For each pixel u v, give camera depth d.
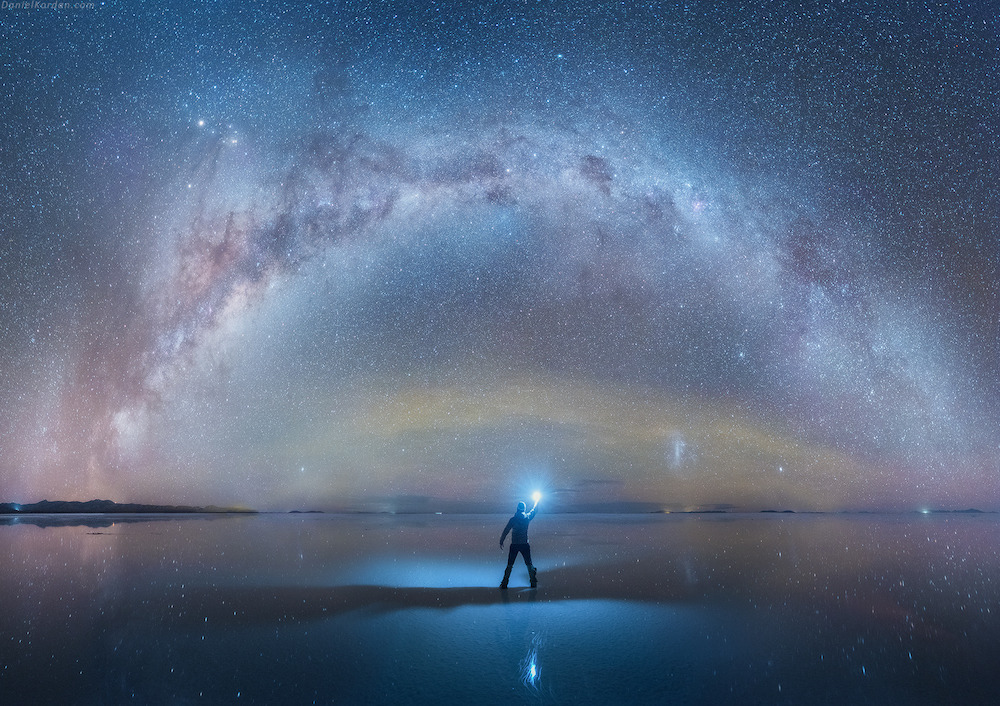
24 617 6.61
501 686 4.39
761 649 5.35
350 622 6.39
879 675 4.64
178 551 13.26
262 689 4.32
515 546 8.62
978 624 6.30
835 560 11.81
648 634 5.87
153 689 4.31
